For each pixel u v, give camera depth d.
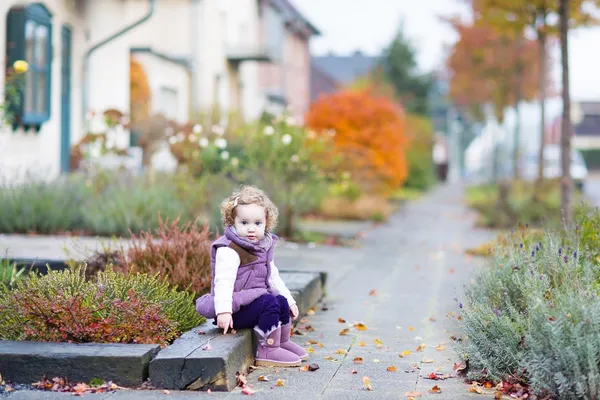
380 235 15.91
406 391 4.97
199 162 13.46
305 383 5.13
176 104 22.03
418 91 55.06
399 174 20.95
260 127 15.14
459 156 75.94
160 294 6.00
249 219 5.42
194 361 4.87
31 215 11.28
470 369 5.29
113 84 17.19
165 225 7.18
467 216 22.08
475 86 33.34
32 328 5.41
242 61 28.70
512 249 6.29
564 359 4.52
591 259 6.16
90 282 5.84
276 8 35.12
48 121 14.71
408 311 7.76
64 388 4.83
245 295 5.45
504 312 5.39
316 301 8.13
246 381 5.12
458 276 10.16
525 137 51.31
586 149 69.06
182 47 23.00
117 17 17.19
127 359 4.89
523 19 17.55
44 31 14.59
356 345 6.29
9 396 4.66
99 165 13.30
